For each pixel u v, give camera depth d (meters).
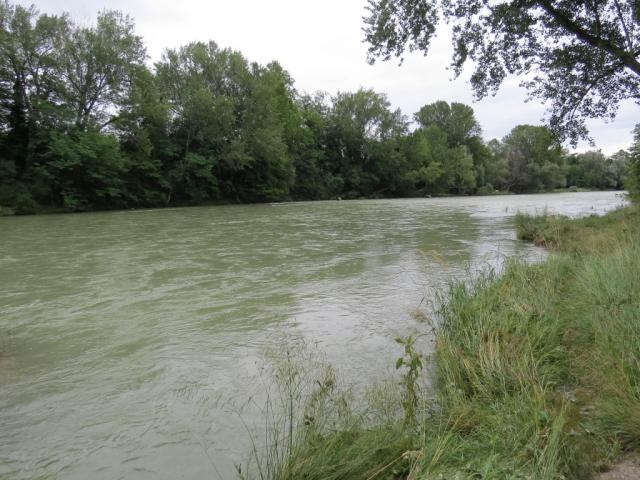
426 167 72.69
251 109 46.34
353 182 64.31
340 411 3.57
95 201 34.41
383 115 67.25
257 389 4.34
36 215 28.80
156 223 22.55
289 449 3.07
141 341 5.69
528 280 6.90
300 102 65.62
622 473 2.57
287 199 54.22
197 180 43.31
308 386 4.36
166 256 12.15
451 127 86.62
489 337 4.62
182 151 42.91
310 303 7.39
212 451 3.35
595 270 6.31
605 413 3.12
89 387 4.42
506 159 86.62
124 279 9.27
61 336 5.88
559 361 4.34
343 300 7.55
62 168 31.17
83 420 3.80
